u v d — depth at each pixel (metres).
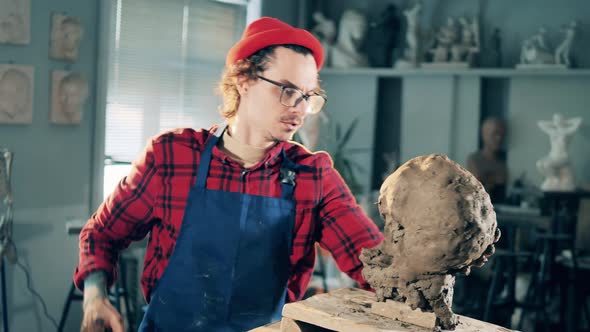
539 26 5.09
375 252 1.22
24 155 3.79
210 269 1.50
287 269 1.54
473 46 5.13
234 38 4.94
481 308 4.41
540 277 4.34
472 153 5.10
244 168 1.55
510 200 4.91
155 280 1.60
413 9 5.18
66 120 3.90
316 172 1.57
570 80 4.92
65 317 3.69
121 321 1.41
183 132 1.59
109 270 1.54
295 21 5.55
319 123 4.79
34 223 3.86
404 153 5.36
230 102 1.55
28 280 3.86
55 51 3.82
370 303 1.28
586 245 4.49
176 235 1.54
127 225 1.59
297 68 1.42
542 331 4.53
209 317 1.50
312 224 1.56
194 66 4.66
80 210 4.05
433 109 5.25
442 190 1.10
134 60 4.32
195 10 4.64
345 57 5.37
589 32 4.93
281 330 1.24
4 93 3.63
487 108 5.29
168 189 1.54
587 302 4.75
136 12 4.30
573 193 4.27
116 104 4.26
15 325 3.82
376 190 5.50
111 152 4.26
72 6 3.91
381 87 5.59
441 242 1.09
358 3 5.67
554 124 4.64
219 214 1.51
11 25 3.63
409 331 1.13
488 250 1.17
